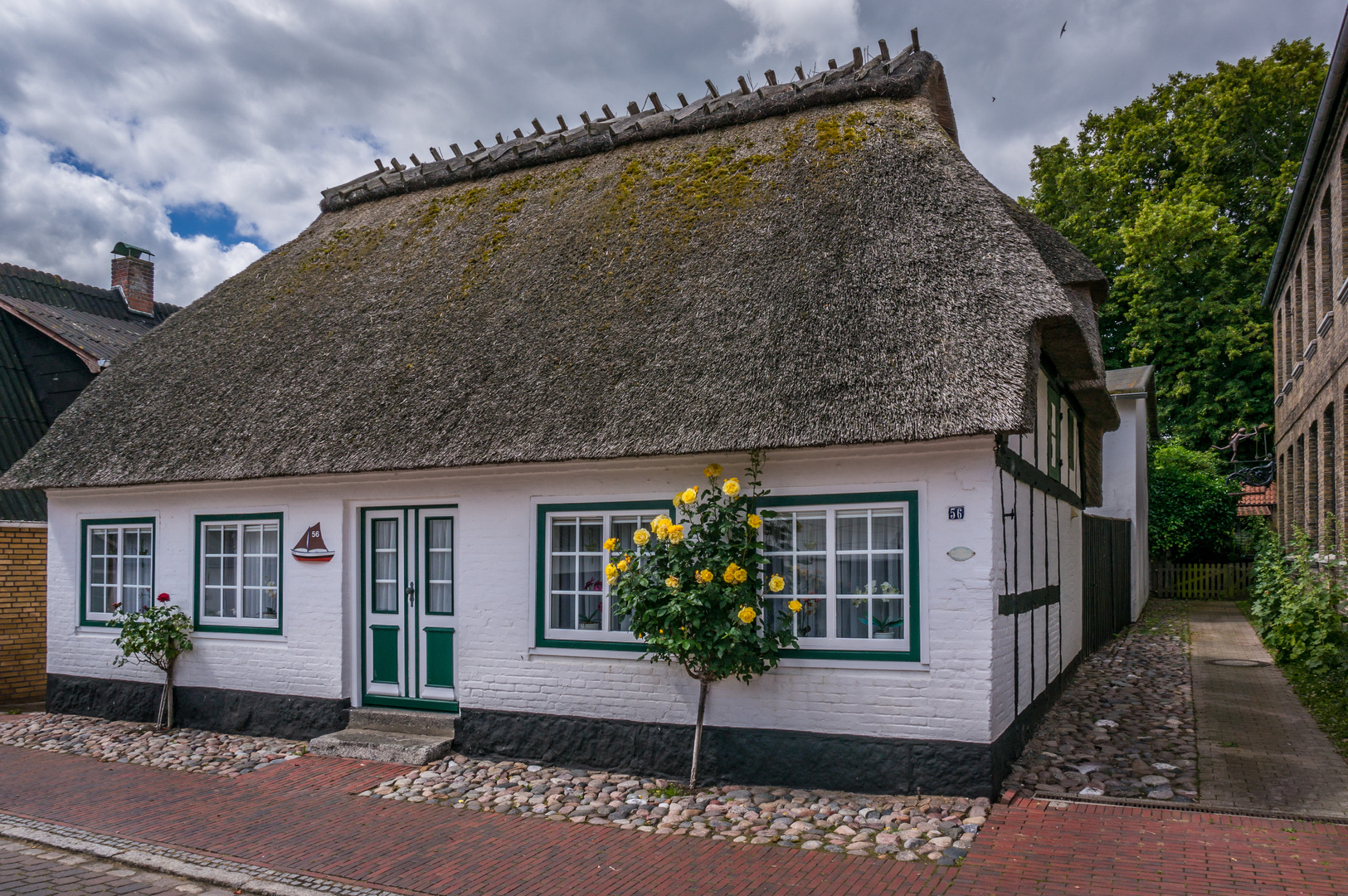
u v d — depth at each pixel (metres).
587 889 5.06
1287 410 17.88
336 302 10.35
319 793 7.07
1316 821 5.68
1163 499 21.30
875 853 5.38
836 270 7.34
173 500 9.82
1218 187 24.36
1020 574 7.45
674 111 10.81
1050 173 28.03
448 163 12.26
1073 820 5.80
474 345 8.66
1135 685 10.22
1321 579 11.06
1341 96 11.36
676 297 8.00
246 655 9.25
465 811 6.51
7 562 12.03
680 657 6.55
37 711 11.60
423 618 8.55
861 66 9.81
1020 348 6.18
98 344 13.93
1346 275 11.91
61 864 5.80
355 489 8.73
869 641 6.59
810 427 6.28
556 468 7.77
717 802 6.43
